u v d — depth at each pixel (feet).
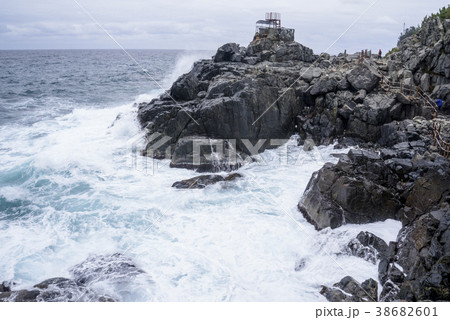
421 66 99.81
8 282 47.67
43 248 55.52
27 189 73.31
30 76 265.54
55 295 44.27
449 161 63.05
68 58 545.03
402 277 45.37
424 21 114.62
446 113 89.61
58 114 131.95
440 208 52.85
